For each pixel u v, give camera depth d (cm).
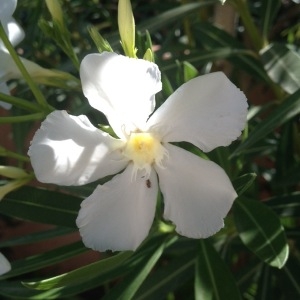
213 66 18
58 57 20
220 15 17
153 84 9
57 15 11
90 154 9
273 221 11
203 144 9
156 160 9
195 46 18
